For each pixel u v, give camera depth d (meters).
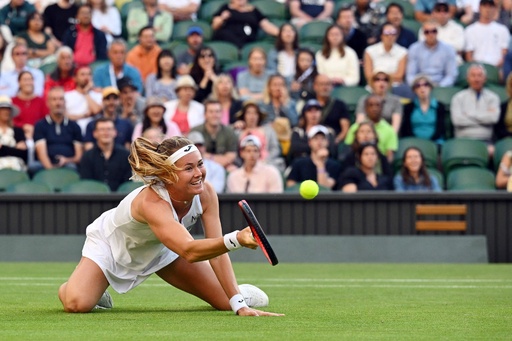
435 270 25.09
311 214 28.36
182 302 15.91
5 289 18.88
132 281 13.73
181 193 12.51
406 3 40.25
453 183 31.09
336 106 32.81
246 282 21.08
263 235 10.77
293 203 28.33
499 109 33.44
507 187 30.31
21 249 28.78
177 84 32.91
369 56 36.19
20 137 31.91
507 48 37.81
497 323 12.36
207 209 13.28
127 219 12.92
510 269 25.44
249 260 28.66
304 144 31.50
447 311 14.19
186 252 12.00
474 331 11.34
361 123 30.08
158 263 13.66
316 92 32.91
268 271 24.86
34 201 28.73
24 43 35.31
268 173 29.22
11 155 31.64
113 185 30.22
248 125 31.16
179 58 35.97
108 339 10.32
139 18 38.91
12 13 38.94
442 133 33.16
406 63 36.16
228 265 13.31
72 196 28.59
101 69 34.66
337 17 38.97
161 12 39.06
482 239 28.12
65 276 22.66
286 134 32.25
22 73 33.53
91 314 13.35
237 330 11.22
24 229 28.83
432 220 28.23
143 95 35.06
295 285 20.20
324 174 30.30
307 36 38.56
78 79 34.16
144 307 14.78
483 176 31.17
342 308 14.70
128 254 13.41
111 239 13.46
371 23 37.75
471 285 20.12
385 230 28.30
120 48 34.53
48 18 38.25
